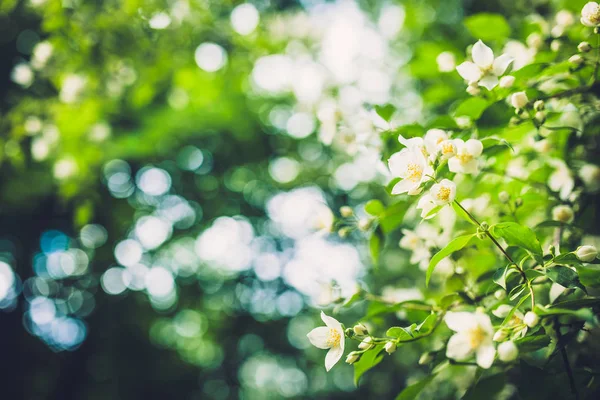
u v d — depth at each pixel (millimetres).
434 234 3152
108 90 4949
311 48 6121
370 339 2191
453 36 5770
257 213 12172
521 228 2047
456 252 2805
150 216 11258
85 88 4648
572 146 2865
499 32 3312
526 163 3170
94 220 10250
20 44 7402
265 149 11070
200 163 11250
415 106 5688
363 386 10055
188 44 4934
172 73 5809
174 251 12102
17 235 10438
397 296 3600
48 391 10891
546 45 3043
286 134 10586
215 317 13117
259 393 14734
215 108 8844
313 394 12844
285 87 7000
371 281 8070
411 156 2201
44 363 10984
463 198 3254
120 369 11672
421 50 3742
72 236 10727
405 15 6699
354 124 3031
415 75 3910
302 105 5336
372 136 2982
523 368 2236
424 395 4344
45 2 4188
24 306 10797
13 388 10609
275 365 14602
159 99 7695
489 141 2363
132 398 11789
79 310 11586
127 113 7590
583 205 2871
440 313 2523
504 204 2975
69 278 11203
